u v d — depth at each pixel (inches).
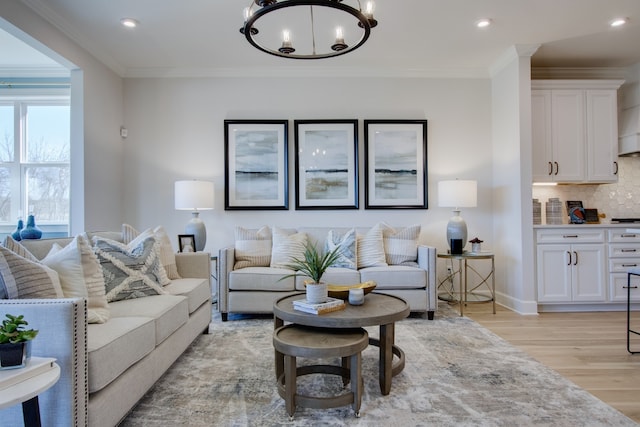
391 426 64.2
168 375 85.5
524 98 143.0
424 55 151.1
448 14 118.3
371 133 164.4
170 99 163.3
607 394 75.9
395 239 145.0
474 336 112.6
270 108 164.9
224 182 162.6
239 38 134.1
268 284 129.4
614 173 150.3
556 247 141.8
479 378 83.1
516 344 106.0
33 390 42.0
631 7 115.1
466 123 166.9
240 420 66.4
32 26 109.4
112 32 128.2
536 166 149.1
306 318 72.7
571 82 149.6
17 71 159.8
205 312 112.4
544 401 72.8
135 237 110.8
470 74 166.6
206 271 119.0
